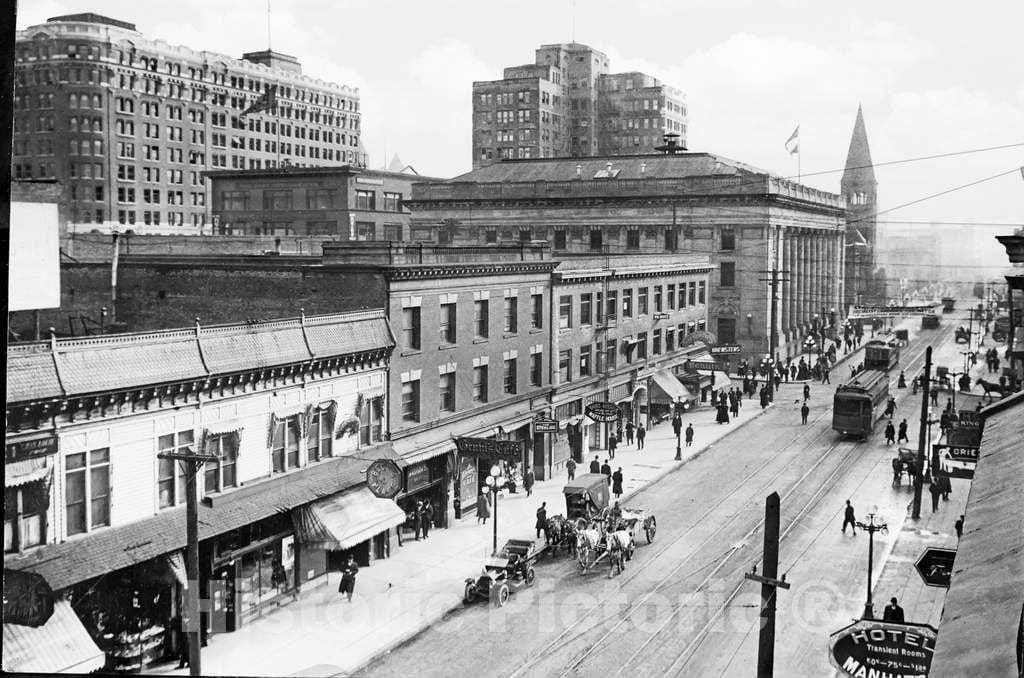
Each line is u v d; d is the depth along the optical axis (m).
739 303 84.06
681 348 68.50
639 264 60.91
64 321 38.34
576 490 36.22
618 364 58.31
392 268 35.84
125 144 56.16
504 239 91.12
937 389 63.06
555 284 49.59
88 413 23.47
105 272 39.84
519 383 46.44
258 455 29.52
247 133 63.34
